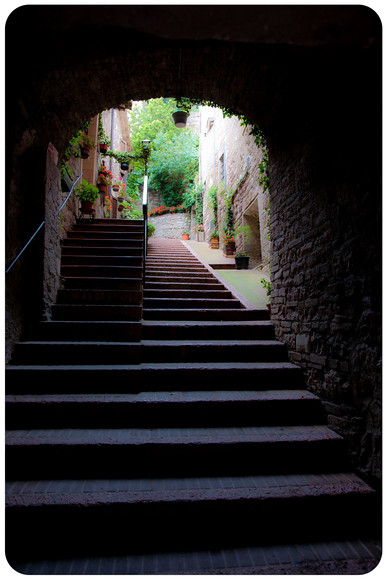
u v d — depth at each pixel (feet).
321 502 6.23
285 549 5.84
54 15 5.52
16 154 9.29
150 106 65.16
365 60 6.33
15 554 5.58
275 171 12.23
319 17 5.32
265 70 8.37
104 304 12.51
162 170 59.36
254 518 6.09
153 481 6.66
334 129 8.05
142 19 5.42
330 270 8.30
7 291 9.30
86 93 9.69
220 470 7.04
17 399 7.97
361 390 7.01
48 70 8.02
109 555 5.59
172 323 12.30
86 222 19.92
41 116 9.32
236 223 29.01
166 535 5.91
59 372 8.73
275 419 8.39
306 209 9.67
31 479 6.62
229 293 16.40
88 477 6.73
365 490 6.41
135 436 7.36
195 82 9.75
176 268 20.20
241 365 9.93
